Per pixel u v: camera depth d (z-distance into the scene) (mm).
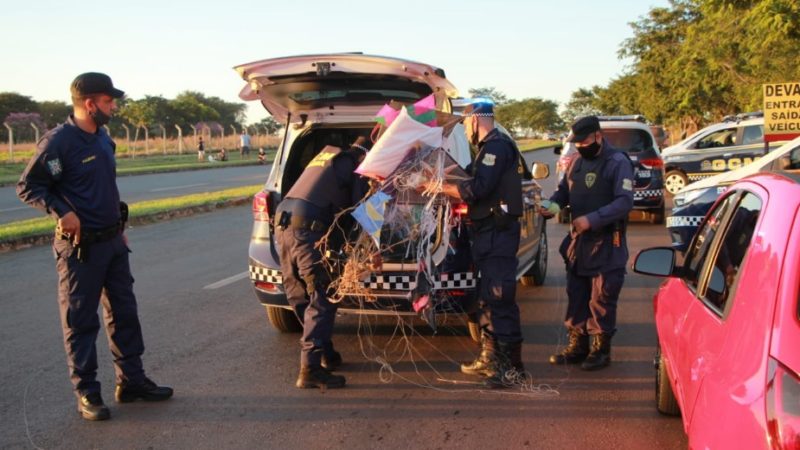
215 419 4551
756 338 2301
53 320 6938
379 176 4805
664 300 4223
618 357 5645
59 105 81625
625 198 5074
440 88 5430
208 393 5008
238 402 4832
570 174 5465
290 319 6301
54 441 4242
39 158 4348
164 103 85500
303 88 5551
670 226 9008
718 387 2438
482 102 4938
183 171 32938
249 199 18125
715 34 23406
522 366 5148
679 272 3869
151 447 4145
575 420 4441
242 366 5562
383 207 4777
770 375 2133
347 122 5992
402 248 5078
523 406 4688
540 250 7977
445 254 5094
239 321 6855
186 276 8969
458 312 5371
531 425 4375
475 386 5078
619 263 5199
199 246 11312
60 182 4473
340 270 5102
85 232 4484
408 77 5305
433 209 4953
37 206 4383
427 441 4172
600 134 5242
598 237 5207
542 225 7992
